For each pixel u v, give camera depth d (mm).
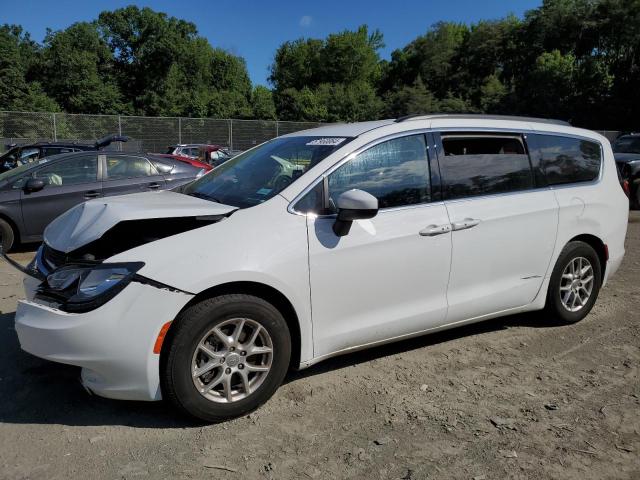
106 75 58906
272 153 4102
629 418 3234
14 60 46875
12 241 7668
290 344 3307
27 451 2854
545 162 4438
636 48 59250
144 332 2896
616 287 6023
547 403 3404
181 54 60750
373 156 3682
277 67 86188
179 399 2986
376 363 3979
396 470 2729
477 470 2736
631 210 12625
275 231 3248
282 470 2719
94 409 3287
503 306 4234
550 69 58312
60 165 8023
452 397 3479
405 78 89750
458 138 4039
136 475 2666
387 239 3562
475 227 3941
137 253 2994
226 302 3047
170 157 9070
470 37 83500
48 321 2945
